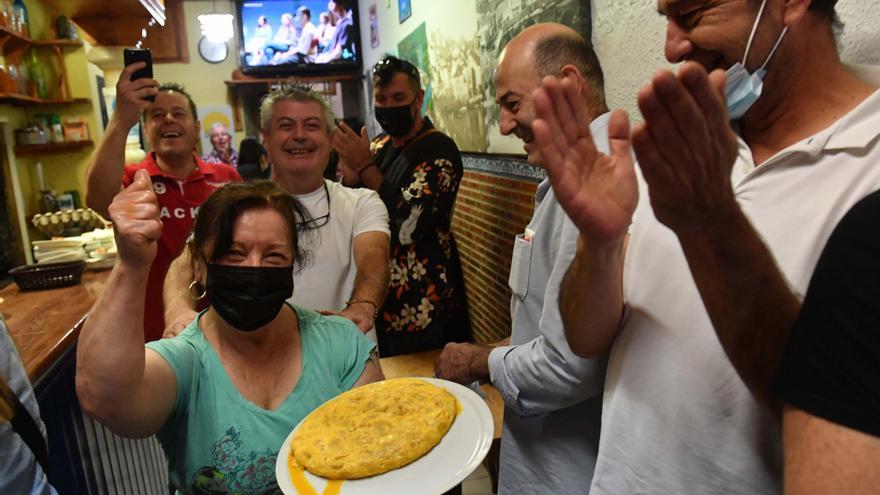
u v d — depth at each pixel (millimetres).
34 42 3725
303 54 6727
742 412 679
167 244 2199
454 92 3404
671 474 752
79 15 3498
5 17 3418
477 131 3086
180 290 1533
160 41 6953
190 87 7062
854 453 369
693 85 448
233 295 1009
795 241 656
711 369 704
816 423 394
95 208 2020
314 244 1697
